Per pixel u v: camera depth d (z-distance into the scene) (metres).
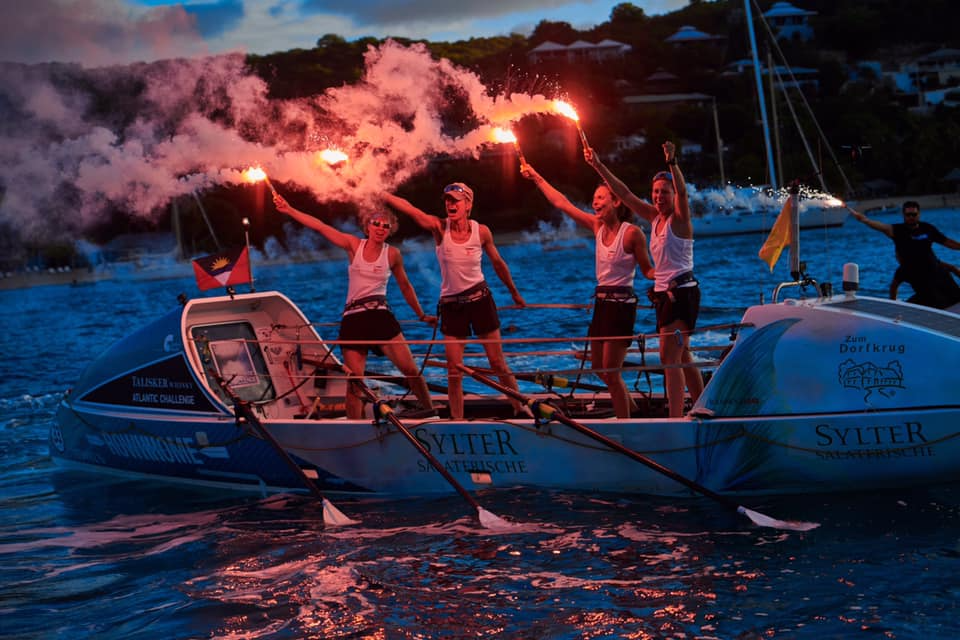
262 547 5.86
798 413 5.84
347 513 6.48
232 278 7.88
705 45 124.31
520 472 6.50
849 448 5.79
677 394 6.40
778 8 130.88
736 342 6.01
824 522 5.52
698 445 6.05
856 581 4.66
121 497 7.43
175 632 4.62
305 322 8.27
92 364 8.23
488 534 5.73
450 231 6.97
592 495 6.30
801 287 6.54
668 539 5.44
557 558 5.27
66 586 5.41
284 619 4.69
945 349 5.65
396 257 7.27
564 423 6.14
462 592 4.88
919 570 4.73
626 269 6.59
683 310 6.33
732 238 51.47
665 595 4.67
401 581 5.09
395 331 7.25
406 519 6.18
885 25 138.88
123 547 6.11
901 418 5.68
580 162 67.81
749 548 5.21
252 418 6.92
